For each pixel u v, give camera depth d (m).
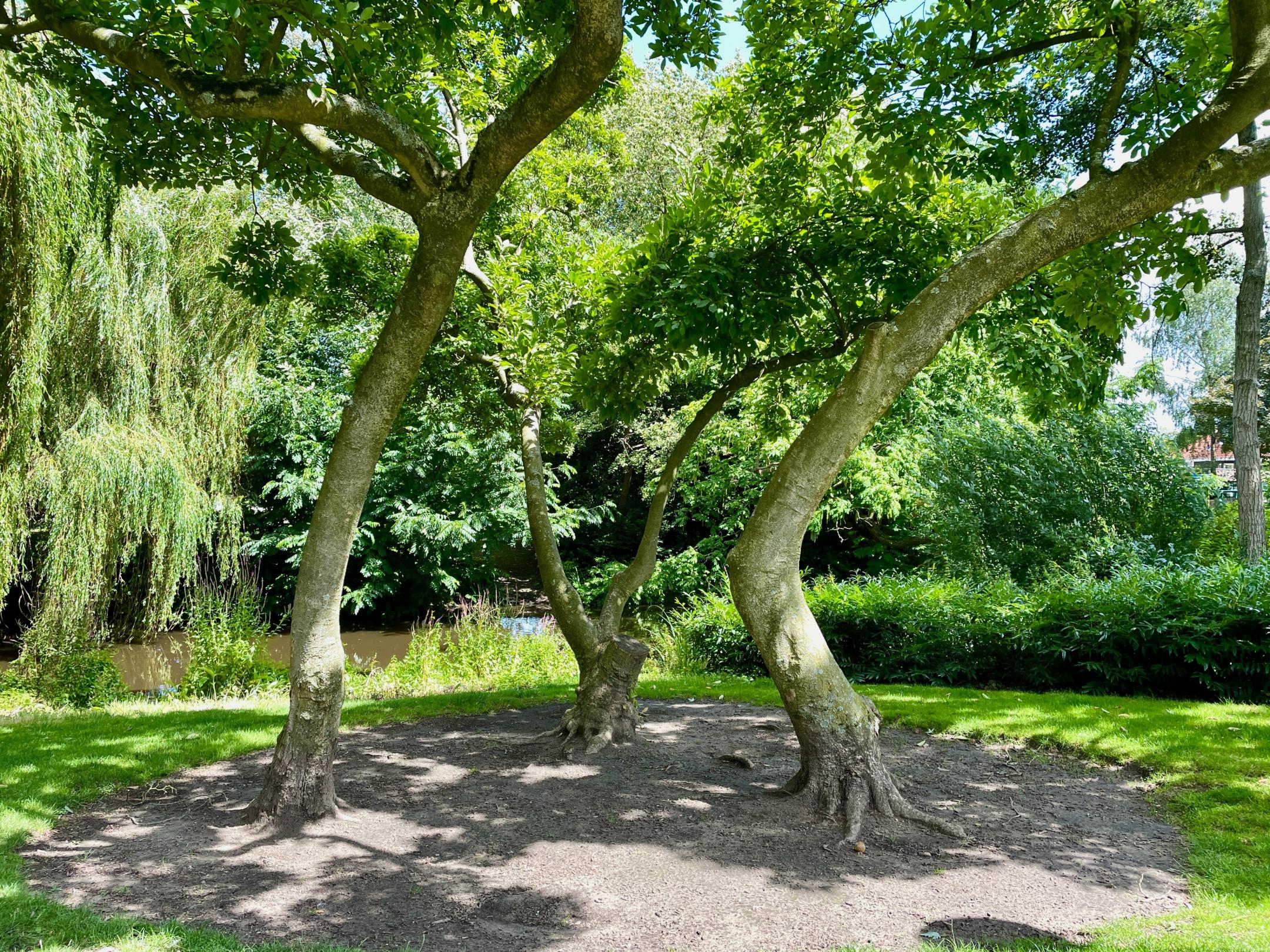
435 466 16.23
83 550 9.30
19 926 3.04
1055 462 10.26
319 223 14.51
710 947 2.98
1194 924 3.00
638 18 5.40
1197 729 5.79
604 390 6.44
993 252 4.07
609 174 9.25
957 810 4.50
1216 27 5.08
